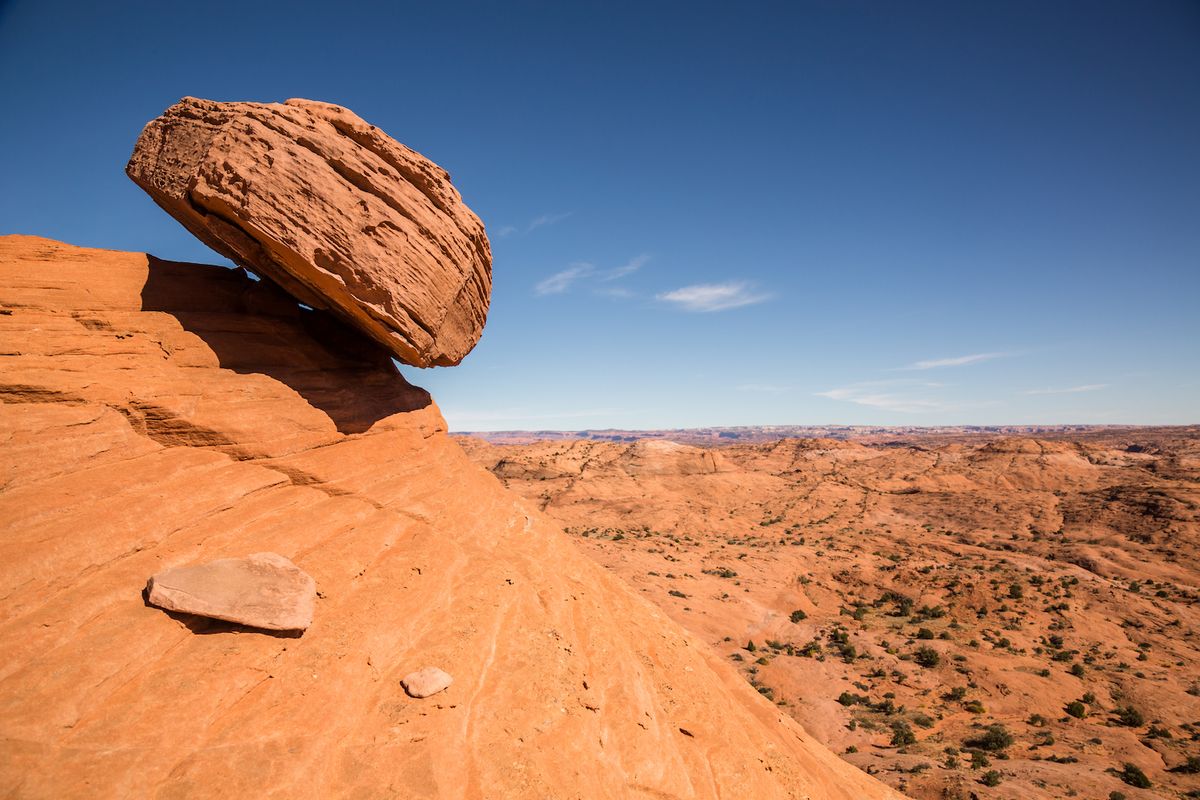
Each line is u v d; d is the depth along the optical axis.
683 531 110.25
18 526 8.81
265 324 15.55
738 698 20.28
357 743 9.13
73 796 6.63
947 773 32.94
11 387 10.46
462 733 10.14
